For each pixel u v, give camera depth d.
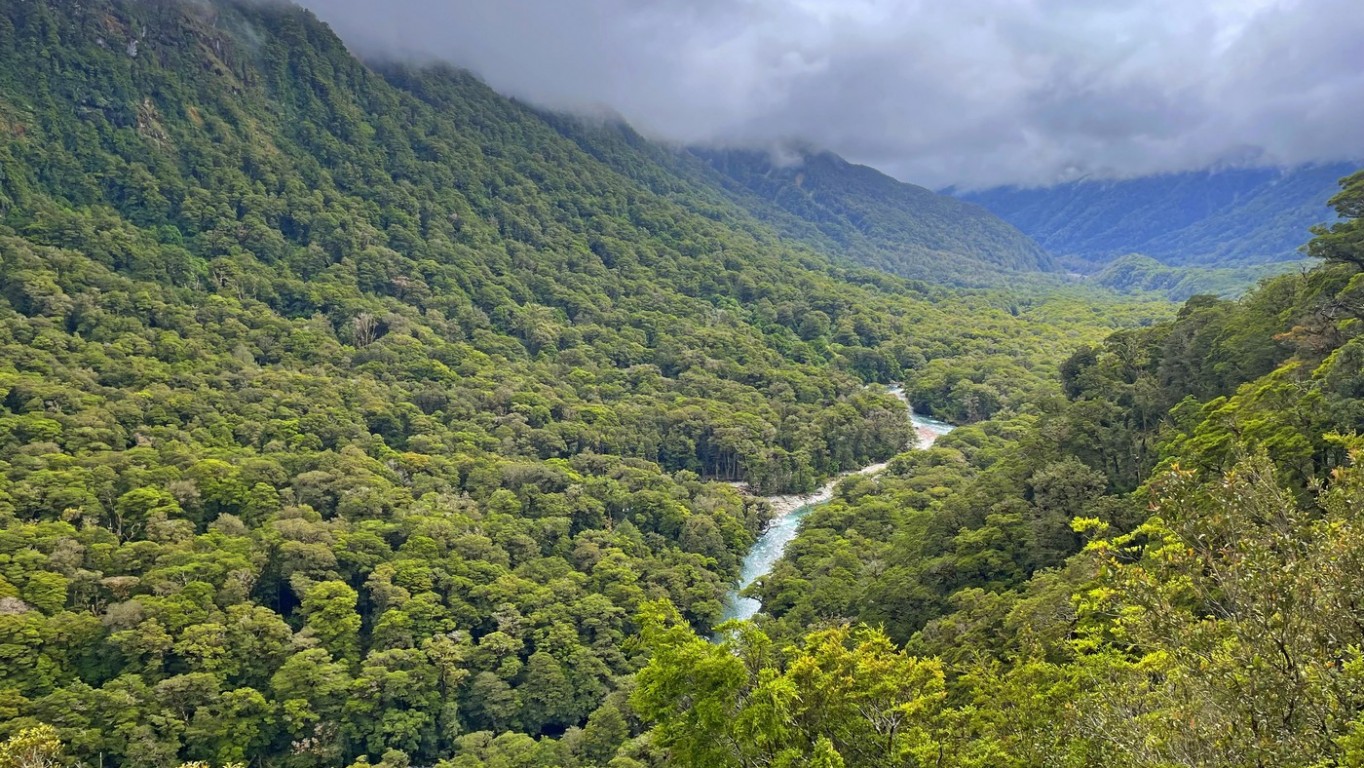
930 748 26.94
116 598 71.12
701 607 88.94
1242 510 18.48
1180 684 19.20
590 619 80.62
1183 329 92.69
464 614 79.94
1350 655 16.53
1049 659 37.06
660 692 28.50
